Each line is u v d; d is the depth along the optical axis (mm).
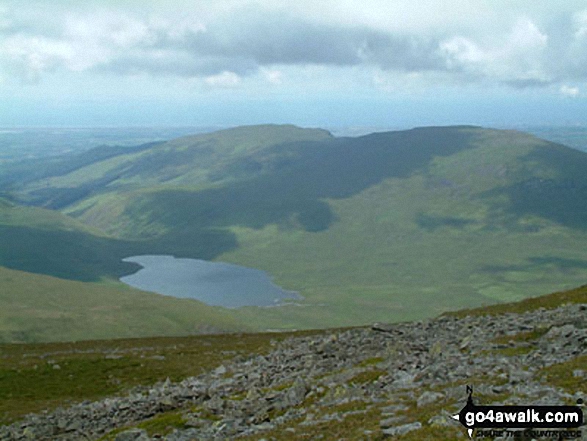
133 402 48156
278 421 31750
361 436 23688
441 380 31625
